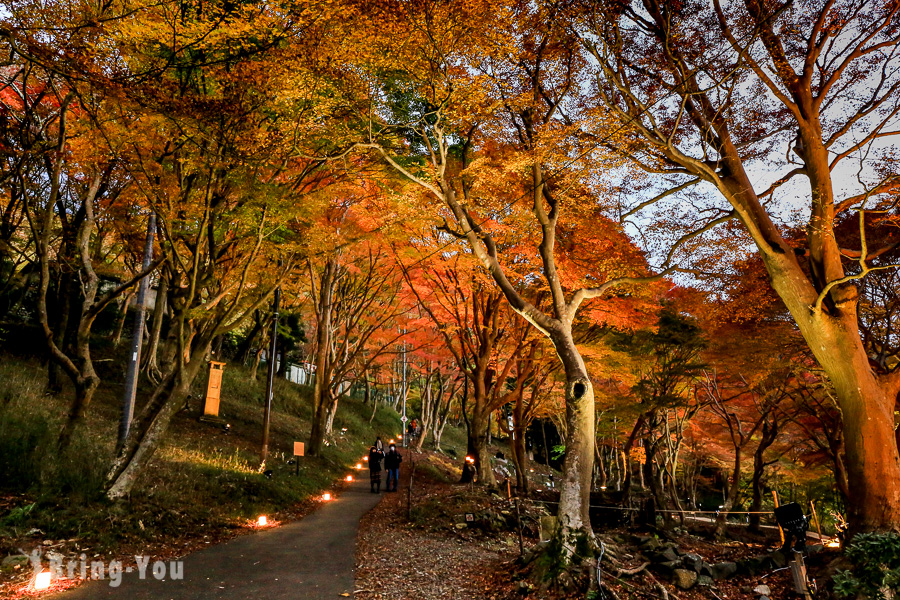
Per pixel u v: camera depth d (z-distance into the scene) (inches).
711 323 599.2
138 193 401.1
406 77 378.6
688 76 381.7
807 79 434.0
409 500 512.7
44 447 353.4
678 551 397.1
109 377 755.4
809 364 616.4
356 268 823.7
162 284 802.2
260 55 314.3
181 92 299.0
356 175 468.4
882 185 374.9
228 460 556.4
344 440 1099.3
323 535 388.5
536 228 529.0
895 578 243.9
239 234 420.8
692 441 992.9
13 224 484.4
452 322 754.2
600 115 386.6
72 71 238.1
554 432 1836.9
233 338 1280.8
